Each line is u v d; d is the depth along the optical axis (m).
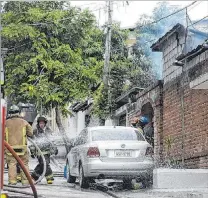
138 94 22.50
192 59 16.11
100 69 27.94
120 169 13.11
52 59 26.91
